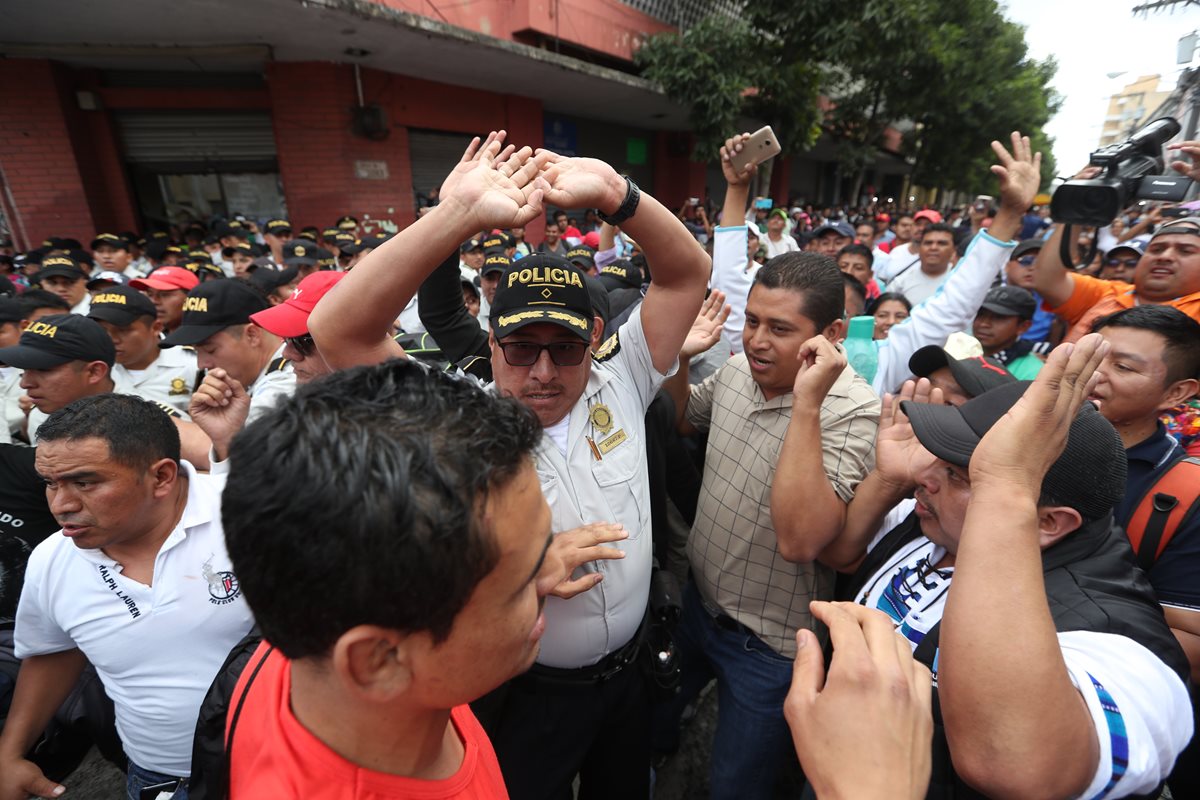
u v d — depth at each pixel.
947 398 1.70
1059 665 0.74
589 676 1.50
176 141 7.30
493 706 1.47
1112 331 1.68
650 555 1.58
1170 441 1.63
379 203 7.81
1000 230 2.22
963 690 0.76
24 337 2.16
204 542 1.47
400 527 0.50
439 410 0.56
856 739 0.65
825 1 9.23
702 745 2.33
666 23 10.45
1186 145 2.35
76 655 1.66
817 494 1.42
